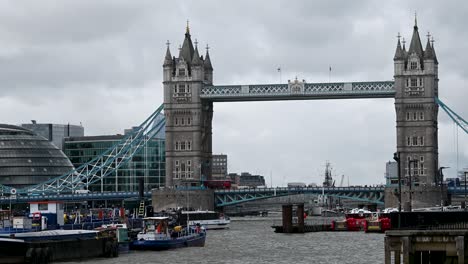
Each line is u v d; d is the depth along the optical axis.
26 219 131.88
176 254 137.62
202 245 158.38
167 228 152.00
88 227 148.00
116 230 138.50
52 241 118.69
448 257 82.31
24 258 112.00
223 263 122.88
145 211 193.25
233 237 188.00
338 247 152.00
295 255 135.75
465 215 104.50
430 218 104.75
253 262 124.38
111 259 127.38
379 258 127.62
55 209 145.25
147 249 144.75
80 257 124.81
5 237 113.75
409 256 82.19
